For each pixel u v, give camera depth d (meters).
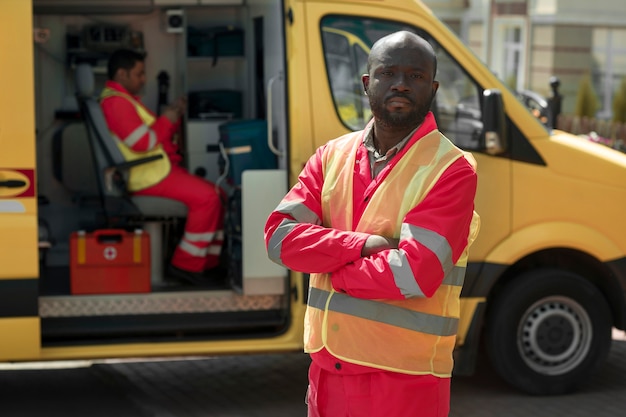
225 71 7.80
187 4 7.47
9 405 6.13
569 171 6.06
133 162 6.38
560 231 6.04
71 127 7.44
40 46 7.43
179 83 7.68
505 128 5.88
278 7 6.23
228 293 6.04
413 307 3.23
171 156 6.73
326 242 3.24
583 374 6.30
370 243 3.21
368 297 3.21
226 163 6.42
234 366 7.00
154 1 7.48
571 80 18.94
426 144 3.25
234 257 6.13
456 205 3.16
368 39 5.85
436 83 3.32
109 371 6.79
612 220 6.10
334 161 3.41
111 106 6.39
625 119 17.47
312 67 5.75
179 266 6.37
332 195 3.38
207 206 6.38
